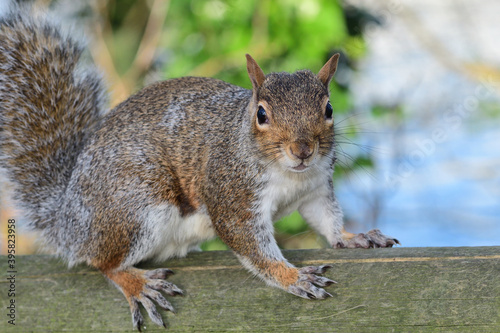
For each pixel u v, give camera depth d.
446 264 6.23
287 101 6.90
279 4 12.43
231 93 7.97
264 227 7.19
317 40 12.45
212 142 7.57
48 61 8.54
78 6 15.23
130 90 13.84
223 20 13.07
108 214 7.38
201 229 7.97
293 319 6.17
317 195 7.79
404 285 6.13
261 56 12.73
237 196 7.27
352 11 14.59
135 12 16.02
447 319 5.90
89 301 6.66
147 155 7.50
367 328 6.00
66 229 7.71
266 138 6.93
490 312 5.87
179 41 13.70
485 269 6.12
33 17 8.78
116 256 7.28
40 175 8.28
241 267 6.95
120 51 15.74
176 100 7.85
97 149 7.58
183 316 6.39
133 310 6.54
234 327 6.24
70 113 8.45
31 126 8.31
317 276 6.37
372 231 7.75
